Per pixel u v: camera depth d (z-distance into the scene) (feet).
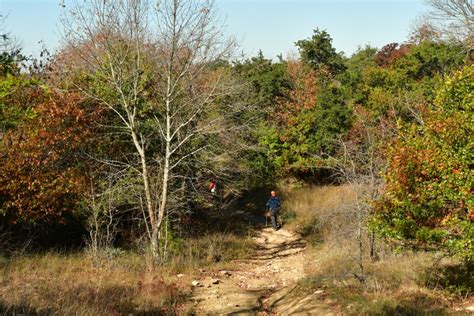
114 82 51.60
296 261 55.88
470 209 26.96
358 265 42.42
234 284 45.03
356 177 43.16
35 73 66.59
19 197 49.26
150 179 55.67
